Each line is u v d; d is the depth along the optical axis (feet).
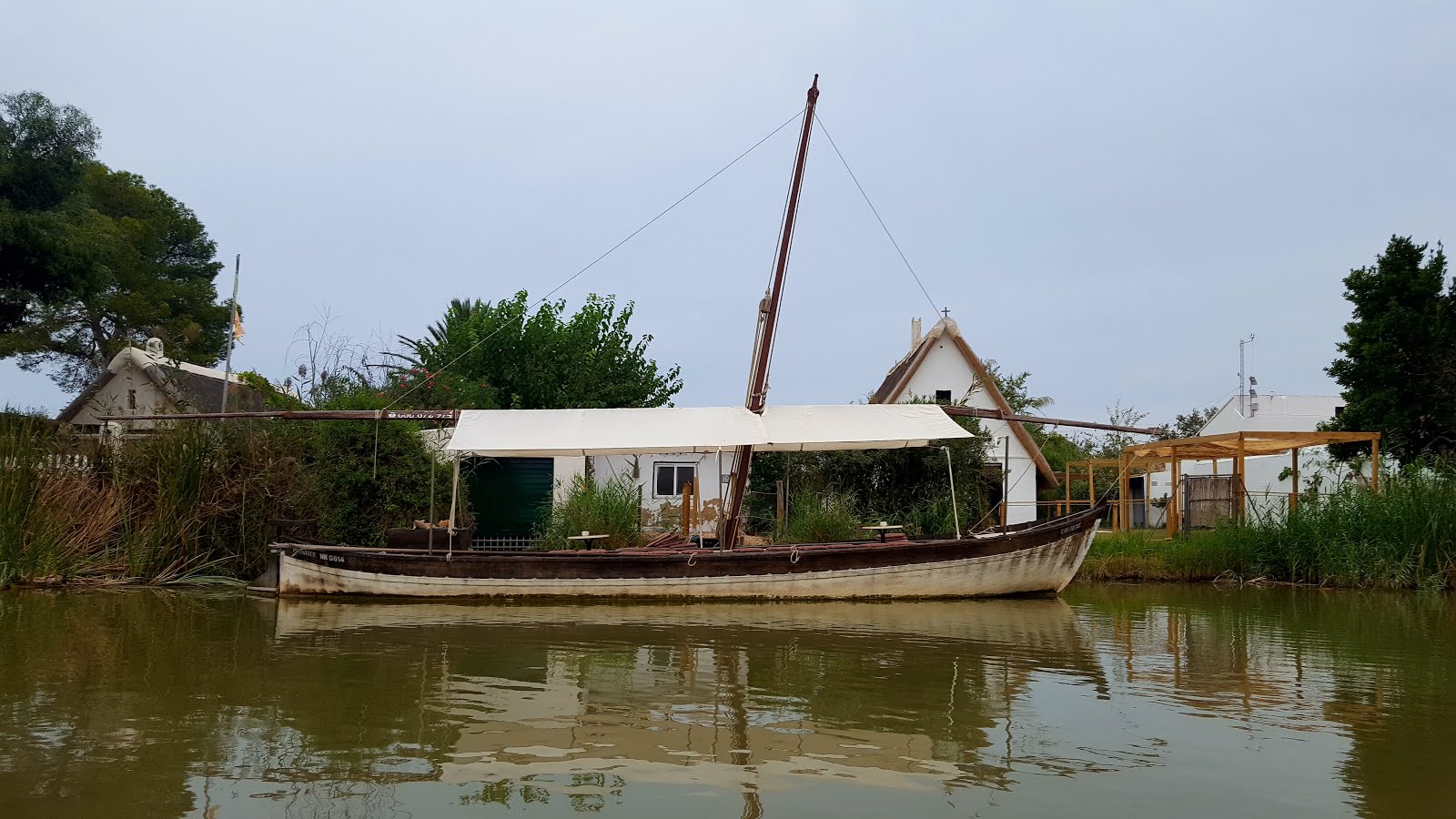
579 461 69.31
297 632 35.50
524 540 66.64
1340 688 25.39
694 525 70.54
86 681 25.36
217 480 55.26
